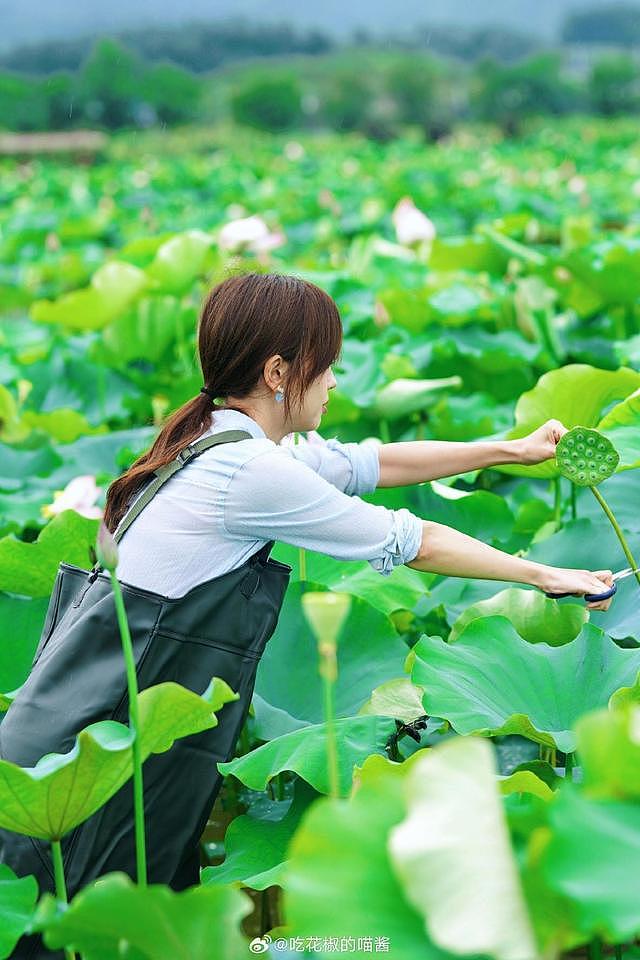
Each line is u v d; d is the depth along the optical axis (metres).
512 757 3.66
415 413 5.25
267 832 2.94
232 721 2.72
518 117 55.12
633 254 6.53
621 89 56.28
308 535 2.70
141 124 52.34
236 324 2.74
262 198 16.92
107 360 6.82
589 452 2.82
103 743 2.14
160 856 2.70
